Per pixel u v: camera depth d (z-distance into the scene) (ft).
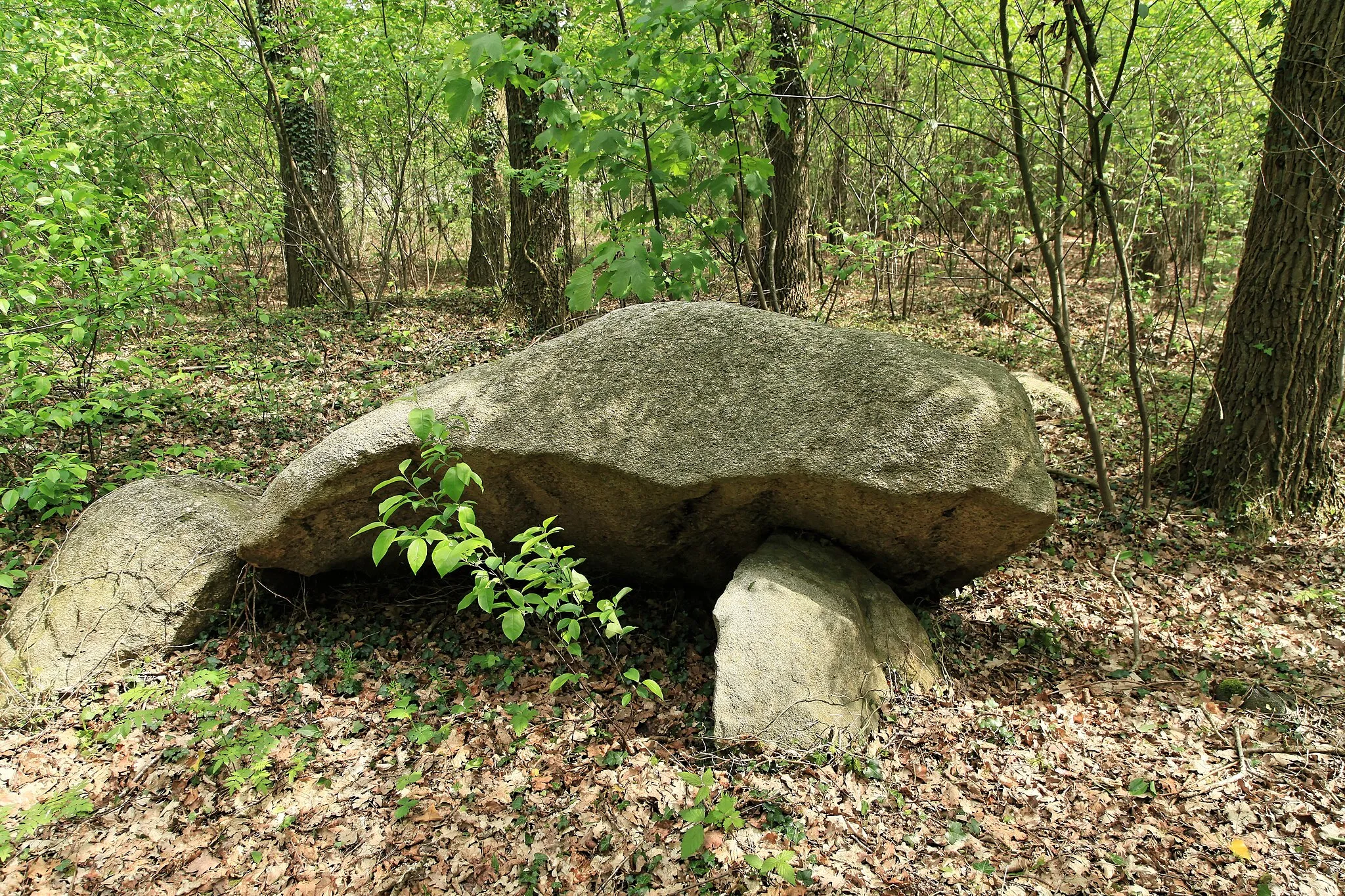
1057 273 15.05
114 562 13.30
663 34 9.99
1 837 9.03
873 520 12.14
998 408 11.39
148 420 20.42
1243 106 25.26
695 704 11.87
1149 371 18.45
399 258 43.91
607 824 9.40
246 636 13.66
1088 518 17.94
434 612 14.65
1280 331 16.79
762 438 11.82
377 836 9.30
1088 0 23.61
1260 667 12.68
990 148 33.42
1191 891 8.32
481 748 10.82
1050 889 8.43
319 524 13.12
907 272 33.65
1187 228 30.35
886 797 9.82
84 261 14.90
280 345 28.02
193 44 28.71
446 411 12.50
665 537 13.42
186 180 31.68
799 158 27.14
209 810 9.65
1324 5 15.01
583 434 12.16
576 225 42.55
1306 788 9.68
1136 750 10.64
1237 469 17.57
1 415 14.52
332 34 30.89
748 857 8.42
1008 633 14.01
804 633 11.23
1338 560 15.93
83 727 11.16
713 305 12.67
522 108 30.19
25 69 20.04
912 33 25.00
